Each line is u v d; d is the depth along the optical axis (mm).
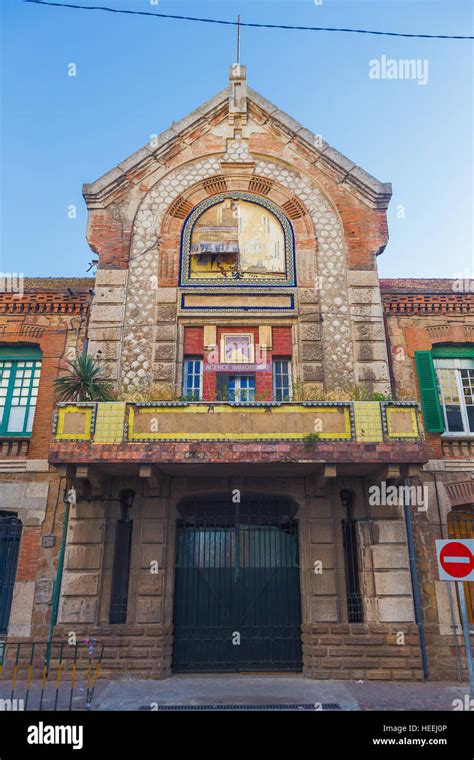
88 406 12227
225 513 13602
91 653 11578
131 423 12109
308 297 15016
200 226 15719
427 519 13516
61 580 12609
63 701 10094
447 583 13055
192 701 10023
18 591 12789
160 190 16016
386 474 12188
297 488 13336
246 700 10109
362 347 14578
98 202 15820
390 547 12922
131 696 10398
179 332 14750
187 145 16375
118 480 13281
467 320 15461
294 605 13070
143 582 12547
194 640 12766
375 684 11570
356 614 12703
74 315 15273
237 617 12898
